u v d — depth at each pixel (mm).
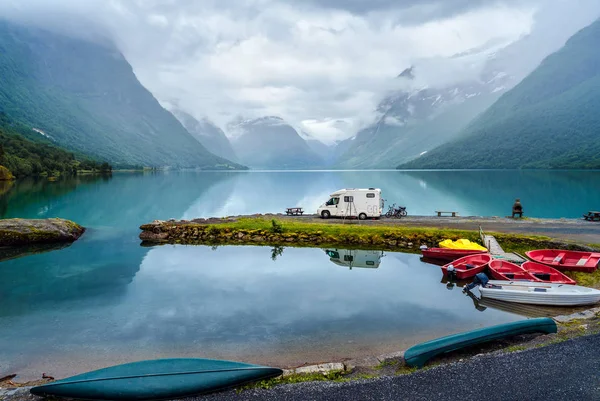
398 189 89375
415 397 8570
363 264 22844
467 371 9500
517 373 9320
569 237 25656
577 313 13180
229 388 9250
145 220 44625
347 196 37188
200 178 171625
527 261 19266
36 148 191875
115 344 12305
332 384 9211
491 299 15992
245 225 33125
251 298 16688
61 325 13883
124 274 20906
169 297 16969
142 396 8961
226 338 12609
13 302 16438
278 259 24359
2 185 101688
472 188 90625
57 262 23781
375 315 14438
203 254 26062
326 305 15641
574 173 163250
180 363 9875
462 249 23062
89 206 58094
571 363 9641
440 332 12836
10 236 28734
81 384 9125
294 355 11367
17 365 11055
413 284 18562
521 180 117938
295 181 142625
